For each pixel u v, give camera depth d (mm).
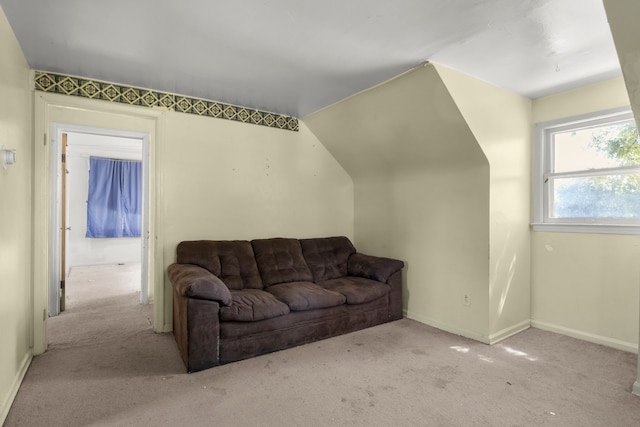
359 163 3969
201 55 2377
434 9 1807
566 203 3072
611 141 2803
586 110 2875
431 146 3113
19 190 2203
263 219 3662
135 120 3674
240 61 2457
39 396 1996
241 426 1740
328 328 2893
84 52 2334
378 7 1792
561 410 1871
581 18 1879
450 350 2668
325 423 1764
